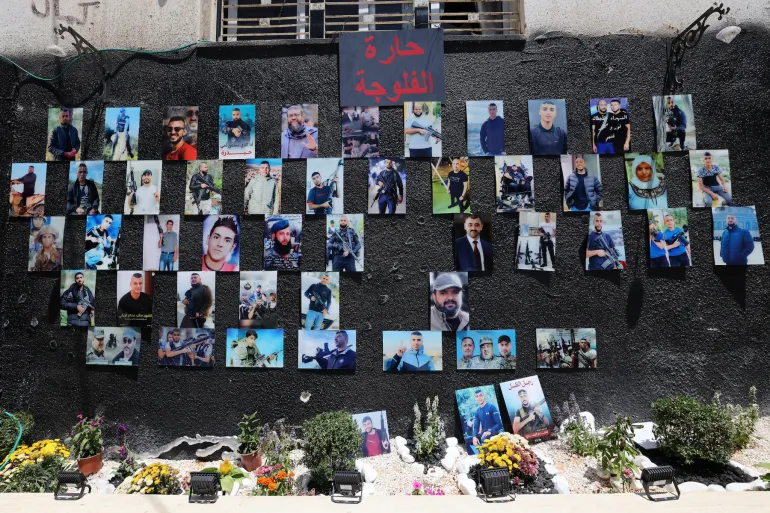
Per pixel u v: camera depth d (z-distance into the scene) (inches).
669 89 180.2
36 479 143.4
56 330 179.8
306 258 177.3
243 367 175.5
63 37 188.4
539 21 183.2
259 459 161.9
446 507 104.7
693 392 172.6
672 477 107.7
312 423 152.3
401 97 180.5
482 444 162.6
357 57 182.2
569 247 176.7
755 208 176.9
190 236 179.3
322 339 175.0
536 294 175.6
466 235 176.4
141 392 176.6
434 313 174.2
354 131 180.1
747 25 182.1
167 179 181.5
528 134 179.5
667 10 182.7
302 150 180.2
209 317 176.1
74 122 184.7
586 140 179.2
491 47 182.5
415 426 165.0
